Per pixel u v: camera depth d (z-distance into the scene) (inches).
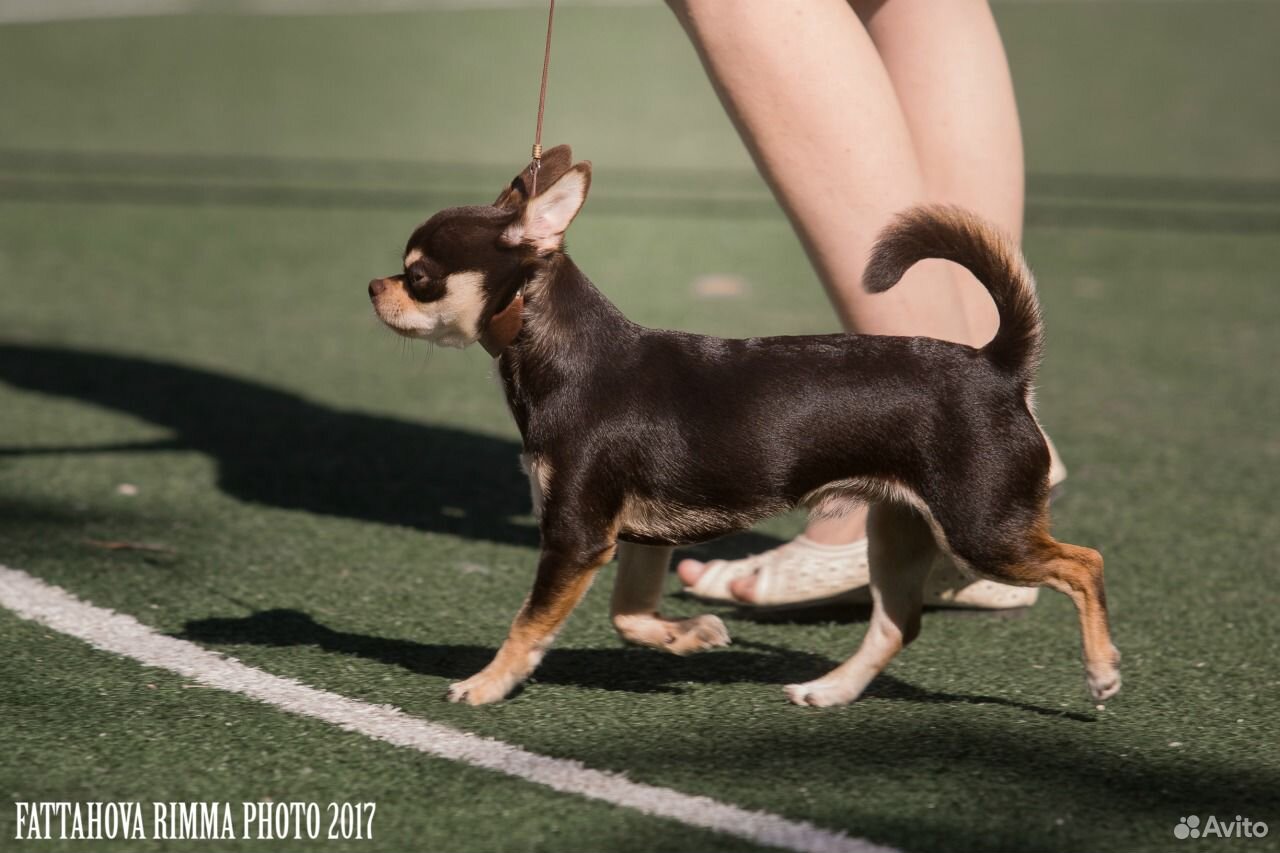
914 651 172.6
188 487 233.5
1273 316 369.7
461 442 266.7
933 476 143.8
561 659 167.6
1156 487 243.8
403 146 581.0
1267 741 144.6
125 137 596.7
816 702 153.2
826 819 125.0
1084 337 350.3
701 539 149.4
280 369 313.7
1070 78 741.3
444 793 129.8
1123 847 121.1
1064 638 177.5
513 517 224.8
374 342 339.9
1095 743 143.5
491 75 745.6
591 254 425.4
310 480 240.1
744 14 167.9
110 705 148.6
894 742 142.9
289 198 494.3
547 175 161.6
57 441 256.7
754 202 499.2
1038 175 544.7
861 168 170.2
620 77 742.5
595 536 147.4
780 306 367.9
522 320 148.4
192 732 142.2
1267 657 169.8
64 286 384.5
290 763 135.6
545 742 141.6
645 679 161.8
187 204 485.1
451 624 179.0
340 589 190.5
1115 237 456.1
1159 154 578.6
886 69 189.9
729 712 151.1
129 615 177.2
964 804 128.4
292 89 705.6
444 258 150.1
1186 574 201.6
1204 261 428.1
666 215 478.3
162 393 291.4
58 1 990.4
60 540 205.0
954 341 175.0
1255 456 262.1
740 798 129.2
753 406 145.9
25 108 653.3
